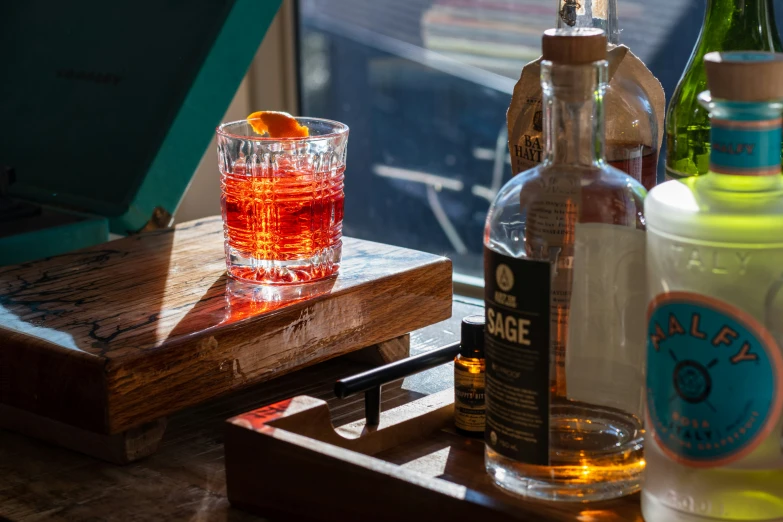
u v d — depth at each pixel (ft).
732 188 1.68
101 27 4.03
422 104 6.13
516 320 1.91
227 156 2.77
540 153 2.42
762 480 1.70
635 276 1.94
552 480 1.95
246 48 3.64
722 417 1.69
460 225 6.08
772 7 2.50
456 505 1.80
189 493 2.24
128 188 3.58
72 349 2.30
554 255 1.94
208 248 3.20
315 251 2.76
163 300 2.66
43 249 3.35
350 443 2.28
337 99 5.93
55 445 2.51
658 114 2.41
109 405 2.24
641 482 1.98
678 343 1.72
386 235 6.32
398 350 2.94
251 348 2.50
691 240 1.67
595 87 1.93
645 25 4.52
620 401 1.97
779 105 1.64
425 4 6.04
